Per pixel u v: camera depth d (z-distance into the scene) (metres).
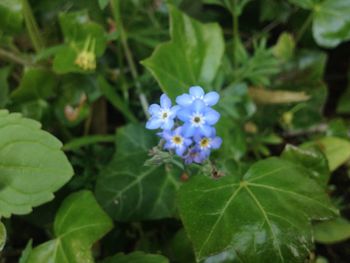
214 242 0.08
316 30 0.12
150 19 0.12
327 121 0.13
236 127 0.11
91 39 0.11
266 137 0.12
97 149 0.11
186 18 0.11
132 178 0.10
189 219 0.08
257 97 0.12
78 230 0.09
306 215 0.08
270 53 0.12
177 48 0.10
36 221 0.10
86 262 0.08
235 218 0.08
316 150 0.10
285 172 0.09
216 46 0.11
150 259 0.09
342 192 0.12
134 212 0.10
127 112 0.11
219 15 0.13
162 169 0.10
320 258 0.11
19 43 0.13
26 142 0.08
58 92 0.12
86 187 0.11
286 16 0.13
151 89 0.12
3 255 0.11
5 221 0.11
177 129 0.08
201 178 0.09
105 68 0.12
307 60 0.13
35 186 0.08
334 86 0.14
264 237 0.08
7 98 0.11
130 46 0.12
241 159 0.11
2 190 0.08
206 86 0.11
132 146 0.11
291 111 0.12
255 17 0.13
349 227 0.11
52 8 0.12
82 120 0.12
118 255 0.09
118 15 0.11
